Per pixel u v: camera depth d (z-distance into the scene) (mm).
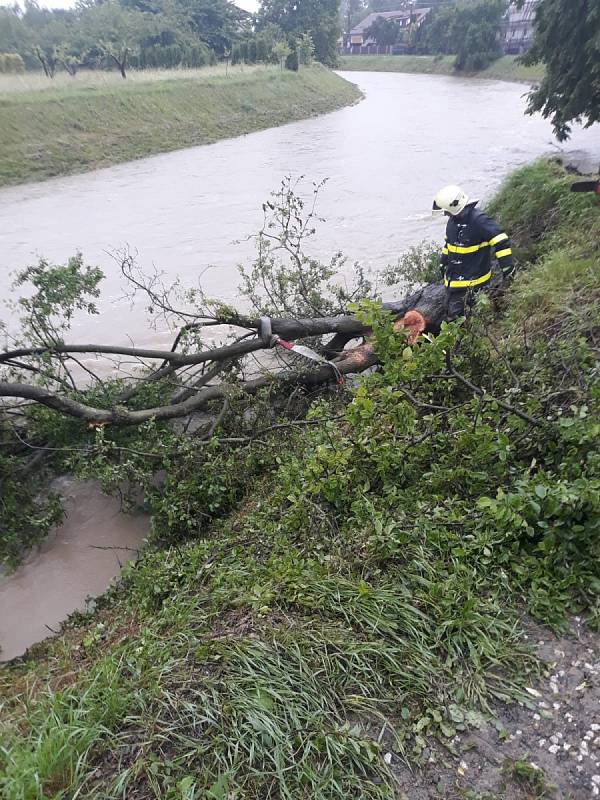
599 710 2393
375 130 26359
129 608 3715
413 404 3973
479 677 2531
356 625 2787
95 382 7254
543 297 5926
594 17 8758
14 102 20656
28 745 2291
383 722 2396
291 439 5047
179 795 2127
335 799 2141
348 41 84625
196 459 4953
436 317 6375
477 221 5672
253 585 3098
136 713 2467
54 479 5738
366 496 3521
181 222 13594
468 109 31984
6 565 4840
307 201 15078
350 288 9477
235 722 2348
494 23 50344
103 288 9992
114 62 34344
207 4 48625
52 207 15031
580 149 14953
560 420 3195
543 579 2850
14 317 8898
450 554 3039
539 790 2158
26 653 3885
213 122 26359
